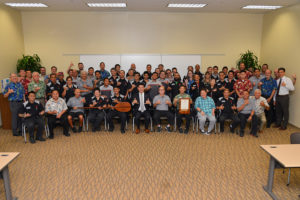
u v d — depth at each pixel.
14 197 2.82
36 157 3.98
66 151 4.23
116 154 4.11
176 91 6.08
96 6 6.57
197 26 7.69
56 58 7.61
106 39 7.61
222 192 2.96
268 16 7.35
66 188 3.04
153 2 6.08
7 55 6.45
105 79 5.73
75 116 5.25
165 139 4.86
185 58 7.84
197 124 5.30
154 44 7.71
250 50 7.89
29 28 7.39
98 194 2.91
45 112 4.91
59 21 7.43
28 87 5.41
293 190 3.00
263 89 5.78
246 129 5.55
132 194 2.91
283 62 6.54
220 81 6.17
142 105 5.28
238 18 7.71
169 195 2.89
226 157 3.98
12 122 5.04
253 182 3.20
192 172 3.47
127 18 7.52
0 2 5.89
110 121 5.32
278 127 5.73
